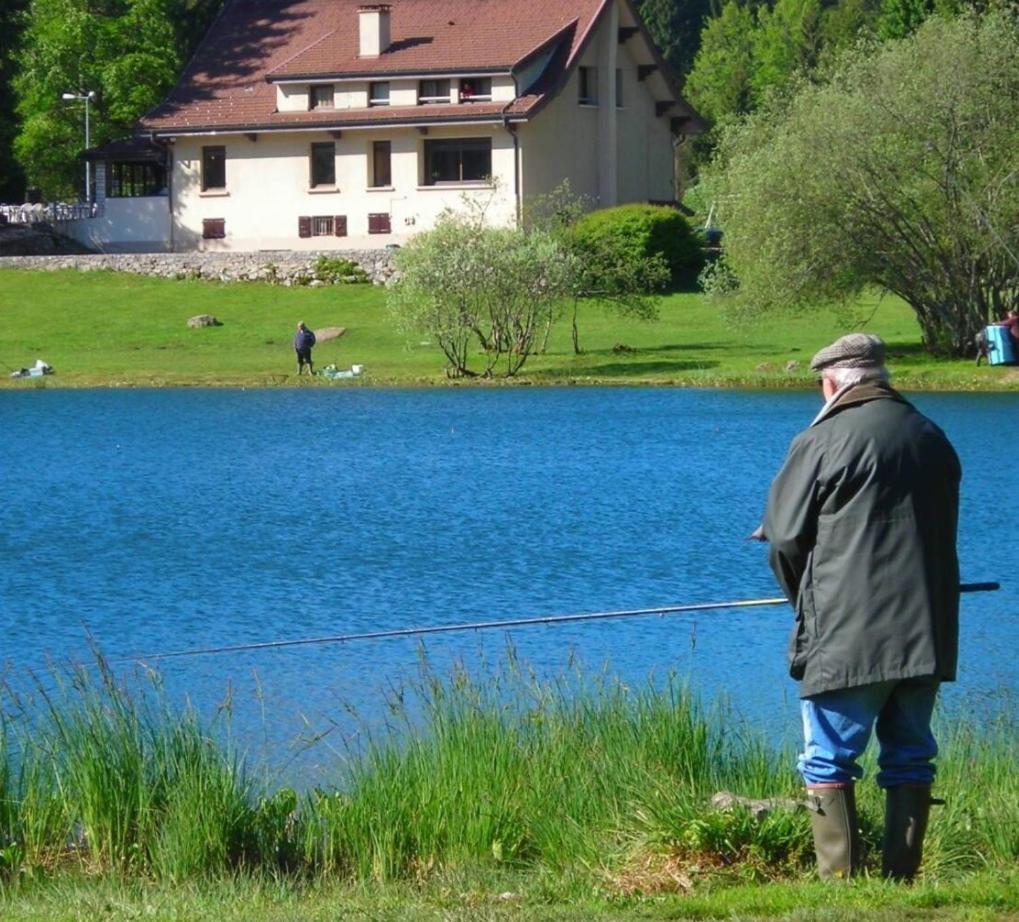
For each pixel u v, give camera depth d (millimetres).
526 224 153750
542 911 16109
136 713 23469
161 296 150625
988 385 100250
